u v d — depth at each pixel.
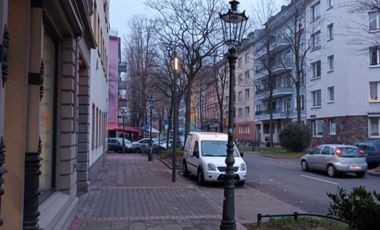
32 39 5.87
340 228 8.13
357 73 42.22
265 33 46.19
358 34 36.44
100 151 23.78
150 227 8.84
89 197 13.02
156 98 53.72
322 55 46.75
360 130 42.00
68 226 8.25
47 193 8.41
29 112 5.79
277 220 9.01
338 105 44.12
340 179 20.34
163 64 38.78
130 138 60.28
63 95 9.18
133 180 17.80
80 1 8.71
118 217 9.85
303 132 38.34
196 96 72.88
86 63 13.37
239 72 77.62
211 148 18.23
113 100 60.97
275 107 63.03
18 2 5.57
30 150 5.75
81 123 14.08
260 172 23.38
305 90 51.34
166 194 13.95
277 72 56.38
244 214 11.20
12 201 5.36
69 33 9.05
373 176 21.86
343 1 42.66
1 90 3.98
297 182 19.02
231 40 8.98
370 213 6.55
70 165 9.16
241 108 77.50
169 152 30.36
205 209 11.21
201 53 29.64
